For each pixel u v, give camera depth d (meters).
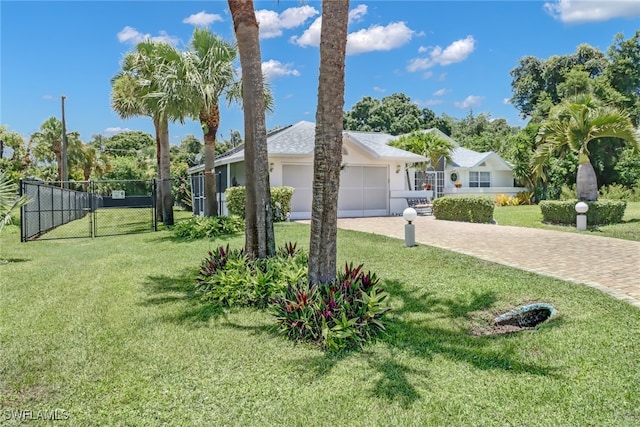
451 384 3.31
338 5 4.49
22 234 12.78
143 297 6.05
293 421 2.86
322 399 3.14
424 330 4.57
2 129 29.52
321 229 4.79
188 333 4.61
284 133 18.48
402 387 3.28
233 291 5.58
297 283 5.12
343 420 2.85
